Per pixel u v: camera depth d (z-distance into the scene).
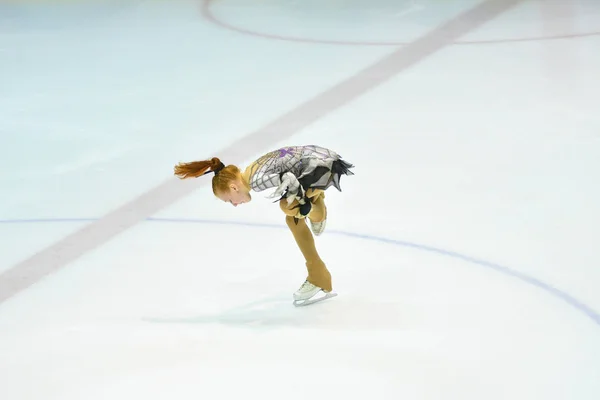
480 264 19.50
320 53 38.62
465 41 39.44
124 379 15.77
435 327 17.00
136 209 23.67
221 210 23.27
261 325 17.41
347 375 15.52
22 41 43.19
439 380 15.26
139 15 47.38
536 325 16.91
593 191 23.20
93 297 18.95
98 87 35.44
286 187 16.03
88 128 30.70
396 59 37.12
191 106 32.50
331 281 18.44
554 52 37.03
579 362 15.62
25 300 18.98
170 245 21.36
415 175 25.00
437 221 21.88
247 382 15.45
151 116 31.62
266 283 19.22
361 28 42.47
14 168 27.28
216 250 20.95
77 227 22.70
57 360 16.50
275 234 21.67
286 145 28.08
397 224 21.80
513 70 34.91
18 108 33.25
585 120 28.89
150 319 17.89
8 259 20.97
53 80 36.66
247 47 40.22
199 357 16.34
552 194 23.16
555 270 19.08
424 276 19.09
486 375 15.34
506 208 22.44
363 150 27.27
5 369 16.28
